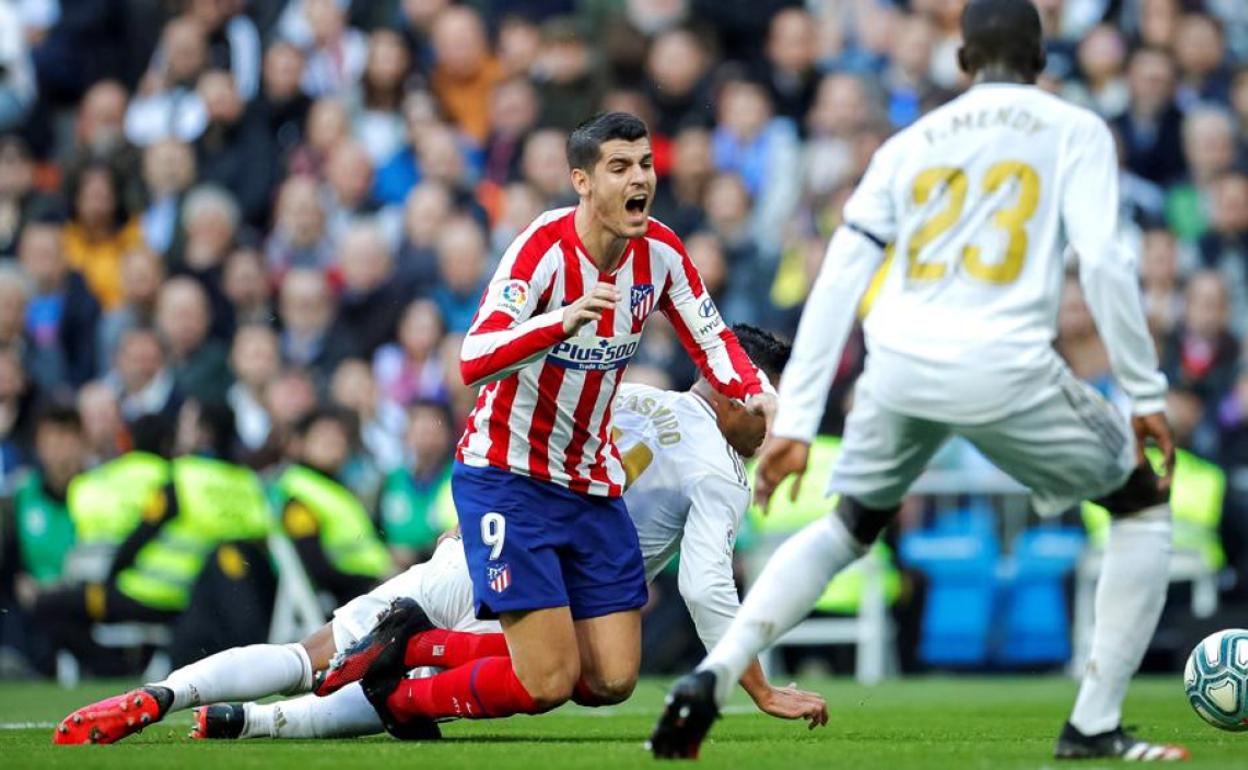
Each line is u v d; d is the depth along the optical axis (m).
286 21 60.41
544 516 21.80
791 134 52.75
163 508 41.62
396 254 52.44
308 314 50.16
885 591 43.25
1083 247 17.03
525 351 19.75
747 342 24.53
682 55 54.09
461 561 23.14
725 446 23.16
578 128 20.98
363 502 43.28
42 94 61.09
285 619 39.72
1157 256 48.12
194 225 52.75
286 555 39.62
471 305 49.66
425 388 48.00
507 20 56.38
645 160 20.72
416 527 43.19
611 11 60.34
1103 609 18.02
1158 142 51.53
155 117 58.78
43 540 45.00
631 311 21.52
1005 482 43.44
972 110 17.67
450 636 22.20
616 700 22.47
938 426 17.50
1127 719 26.70
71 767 18.22
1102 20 56.34
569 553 22.16
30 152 60.34
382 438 46.59
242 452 43.84
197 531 41.47
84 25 61.75
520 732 24.75
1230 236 49.91
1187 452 43.69
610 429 22.27
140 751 20.22
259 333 48.44
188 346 49.56
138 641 43.44
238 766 18.30
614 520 22.36
